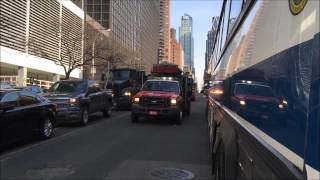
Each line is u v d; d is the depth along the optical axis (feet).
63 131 55.11
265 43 9.55
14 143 44.04
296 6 7.20
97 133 53.26
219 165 20.65
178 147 42.27
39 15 153.48
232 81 16.28
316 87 6.08
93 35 175.94
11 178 27.81
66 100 60.18
